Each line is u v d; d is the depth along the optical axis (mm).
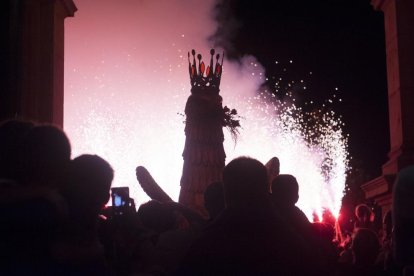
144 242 4879
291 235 3949
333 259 5438
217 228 3941
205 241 3926
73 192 3535
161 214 5273
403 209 3467
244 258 3865
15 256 3164
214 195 4984
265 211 3971
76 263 3340
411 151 10609
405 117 10727
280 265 3867
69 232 3475
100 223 4867
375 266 5895
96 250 3488
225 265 3865
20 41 9984
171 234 5027
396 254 3506
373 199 12039
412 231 3455
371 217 8719
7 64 9773
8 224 3135
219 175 10414
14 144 3566
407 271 3486
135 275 4684
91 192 3553
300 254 3906
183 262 3932
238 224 3926
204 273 3877
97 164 3602
